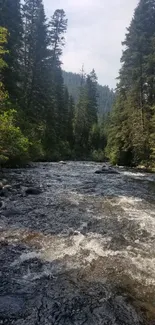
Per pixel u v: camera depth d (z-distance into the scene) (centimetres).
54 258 672
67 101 6475
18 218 932
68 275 603
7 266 625
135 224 930
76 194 1325
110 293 547
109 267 642
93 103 6531
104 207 1118
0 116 1722
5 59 2592
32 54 3441
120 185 1647
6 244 731
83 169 2470
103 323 465
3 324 450
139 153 2978
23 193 1263
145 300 531
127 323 467
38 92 3503
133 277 605
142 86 2995
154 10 3225
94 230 864
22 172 1948
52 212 1017
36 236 794
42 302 511
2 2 2655
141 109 2914
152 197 1346
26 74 3409
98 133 6706
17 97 2947
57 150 4038
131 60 3328
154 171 2522
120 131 3406
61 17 4391
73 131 6244
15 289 545
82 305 508
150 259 687
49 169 2298
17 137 1973
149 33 3186
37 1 3550
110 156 3759
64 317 475
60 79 5047
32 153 2906
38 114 3494
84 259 674
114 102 4075
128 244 771
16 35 2842
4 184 1388
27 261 651
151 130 2823
